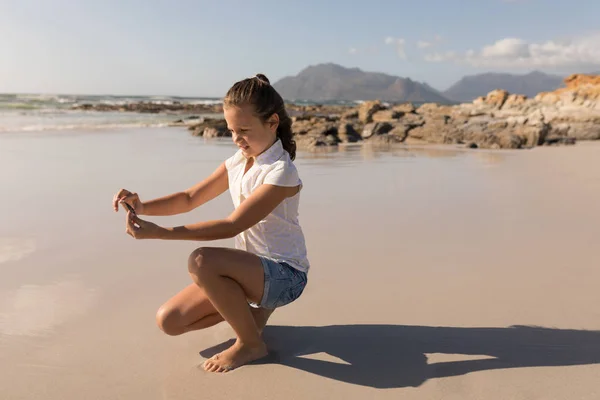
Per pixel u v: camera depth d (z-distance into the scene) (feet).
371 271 9.62
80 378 5.76
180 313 6.31
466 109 98.12
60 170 22.54
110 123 64.90
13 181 19.29
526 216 14.47
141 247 11.07
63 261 10.03
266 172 6.11
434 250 11.03
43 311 7.64
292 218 6.41
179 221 13.80
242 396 5.43
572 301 8.07
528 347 6.51
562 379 5.73
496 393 5.46
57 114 84.99
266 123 6.07
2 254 10.43
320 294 8.44
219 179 7.07
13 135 40.60
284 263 6.34
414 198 17.21
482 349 6.47
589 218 14.20
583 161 30.07
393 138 47.06
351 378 5.80
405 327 7.15
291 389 5.57
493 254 10.75
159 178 20.98
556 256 10.58
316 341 6.75
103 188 18.33
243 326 6.12
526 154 34.86
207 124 50.96
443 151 37.14
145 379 5.76
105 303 7.97
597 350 6.40
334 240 11.84
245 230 6.17
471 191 18.75
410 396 5.42
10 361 6.13
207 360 6.14
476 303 8.02
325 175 22.85
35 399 5.34
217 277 5.87
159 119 79.77
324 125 49.16
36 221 13.26
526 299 8.16
